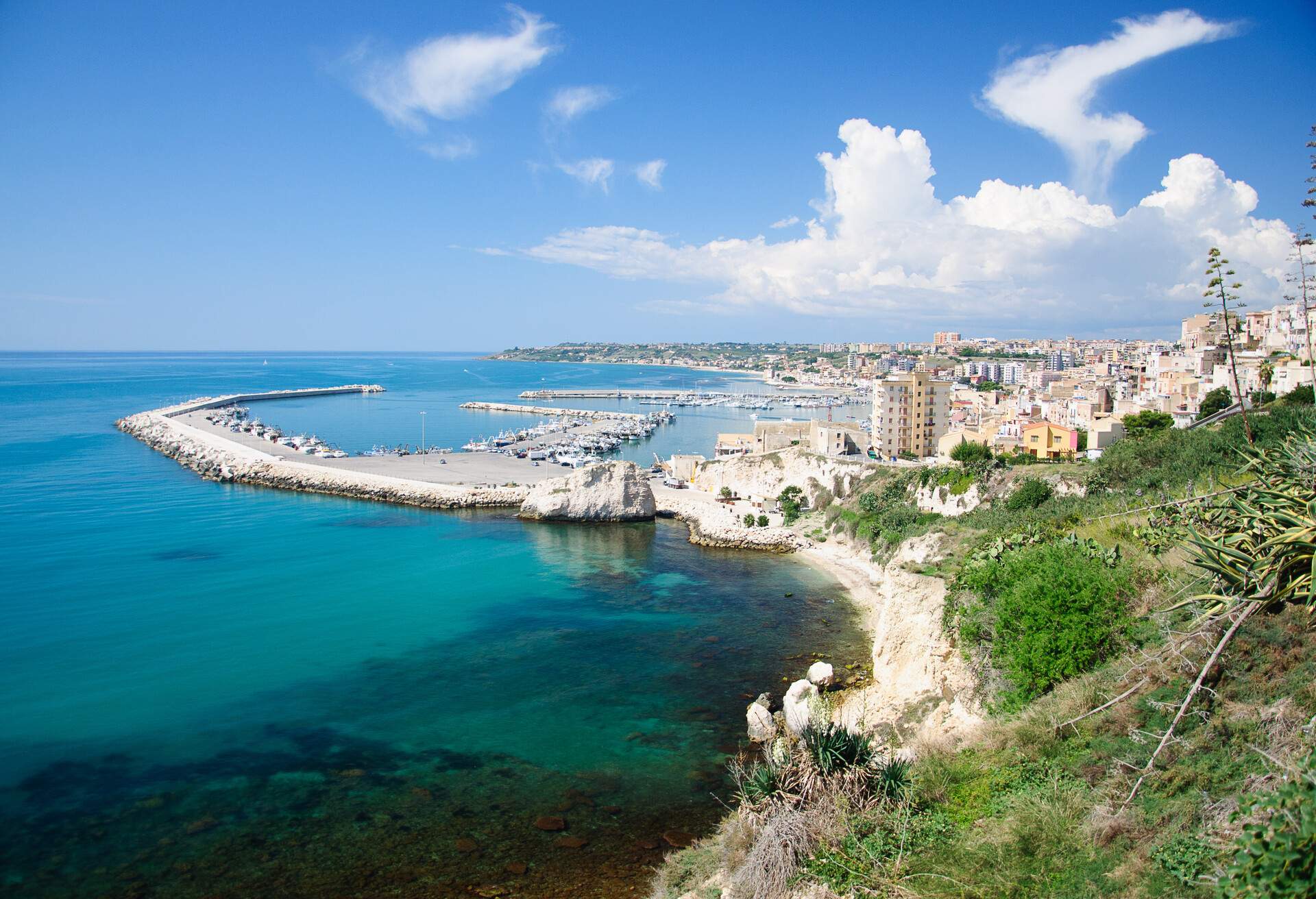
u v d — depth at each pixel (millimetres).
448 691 46719
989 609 32750
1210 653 20125
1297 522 18531
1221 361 129375
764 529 93812
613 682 48062
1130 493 53469
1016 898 16328
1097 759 20031
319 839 31297
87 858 30141
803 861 20109
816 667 46812
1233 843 14266
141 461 147750
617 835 31312
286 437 190625
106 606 64312
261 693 46562
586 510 105812
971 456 92438
